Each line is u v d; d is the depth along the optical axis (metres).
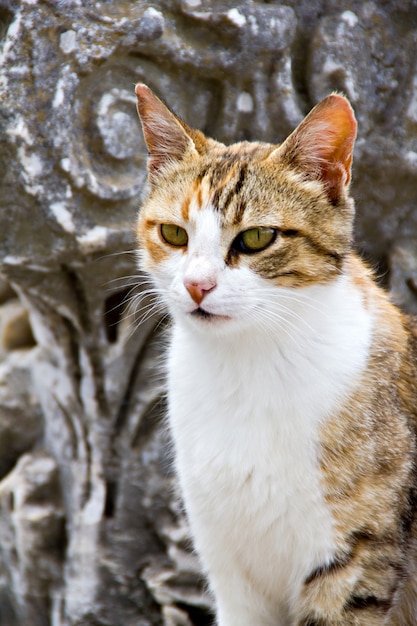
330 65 5.21
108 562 5.57
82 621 5.57
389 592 4.03
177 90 5.18
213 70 5.13
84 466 5.73
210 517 4.31
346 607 4.04
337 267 4.06
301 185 4.01
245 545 4.31
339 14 5.24
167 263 4.13
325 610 4.08
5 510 6.01
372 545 3.99
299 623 4.23
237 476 4.13
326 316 4.06
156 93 5.14
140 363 5.53
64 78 4.86
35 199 4.91
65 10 4.84
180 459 4.36
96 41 4.89
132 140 5.07
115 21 4.90
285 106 5.21
